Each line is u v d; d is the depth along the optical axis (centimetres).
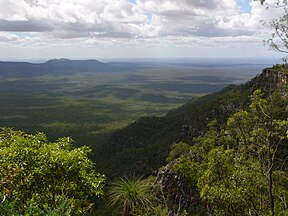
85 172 1110
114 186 1291
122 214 1271
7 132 1140
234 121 1445
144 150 8581
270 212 1291
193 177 1834
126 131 11325
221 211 1373
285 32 1220
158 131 11019
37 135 1171
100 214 3044
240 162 1359
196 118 7544
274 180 1341
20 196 990
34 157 1029
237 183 1322
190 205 2136
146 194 1321
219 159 1389
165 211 1437
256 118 1396
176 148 4206
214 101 8275
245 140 1432
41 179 1039
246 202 1308
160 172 3709
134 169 7425
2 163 868
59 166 1043
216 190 1328
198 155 2195
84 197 1130
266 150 1330
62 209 791
